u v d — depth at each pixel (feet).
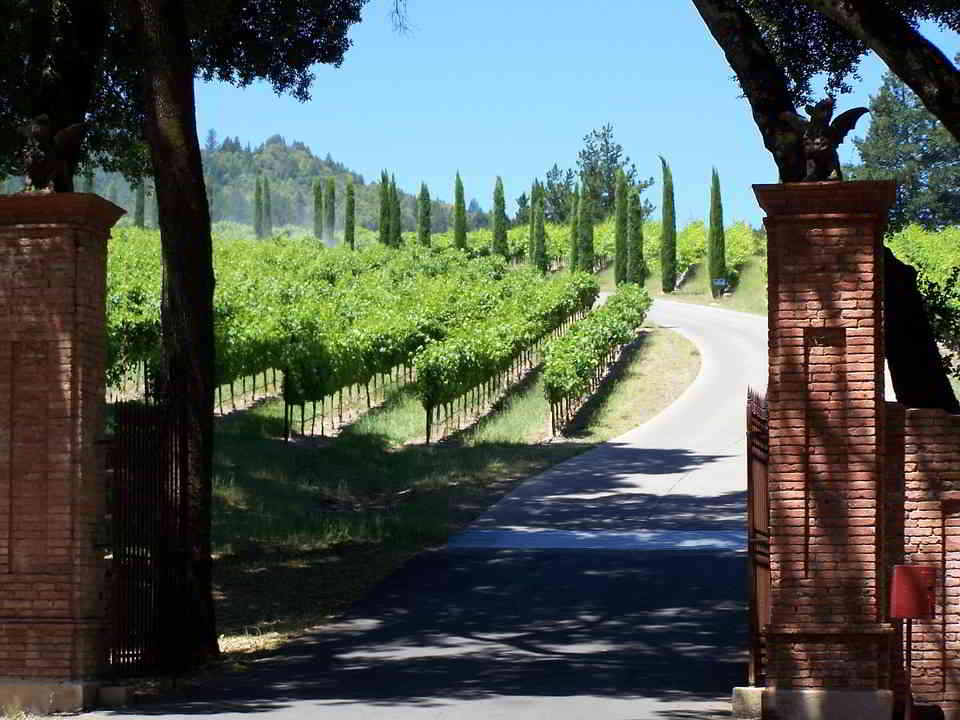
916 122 280.31
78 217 37.78
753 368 145.59
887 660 32.96
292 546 67.46
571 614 51.11
